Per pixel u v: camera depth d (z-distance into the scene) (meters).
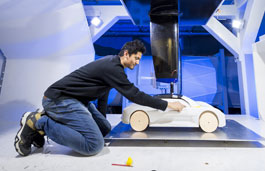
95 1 3.19
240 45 2.74
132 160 0.85
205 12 1.76
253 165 0.78
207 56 3.95
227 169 0.75
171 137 1.06
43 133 0.96
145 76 3.83
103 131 1.17
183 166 0.78
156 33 1.48
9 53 1.95
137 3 1.54
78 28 2.48
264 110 1.98
